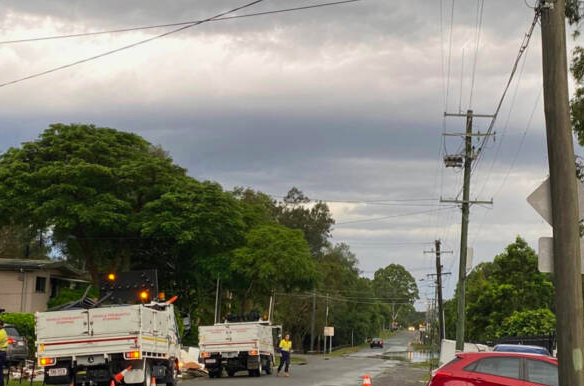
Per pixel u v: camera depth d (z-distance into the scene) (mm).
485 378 14797
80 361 20703
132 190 49000
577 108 28406
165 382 24969
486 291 69438
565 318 10406
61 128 48625
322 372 40344
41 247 79625
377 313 132875
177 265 54312
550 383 14461
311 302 99625
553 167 10812
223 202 49000
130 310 20719
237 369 36688
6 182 44844
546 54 11094
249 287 56844
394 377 35406
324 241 105500
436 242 64875
